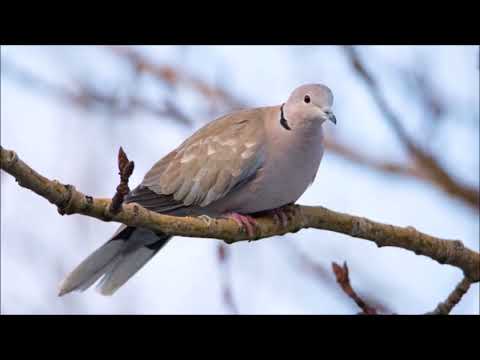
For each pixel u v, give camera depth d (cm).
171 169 1022
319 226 922
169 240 1002
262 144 991
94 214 692
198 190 1000
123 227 961
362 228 910
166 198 1016
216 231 815
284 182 989
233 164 991
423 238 912
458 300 907
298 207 927
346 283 854
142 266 996
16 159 635
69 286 946
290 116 988
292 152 981
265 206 1002
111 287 977
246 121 1027
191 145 1032
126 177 682
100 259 960
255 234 909
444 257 908
